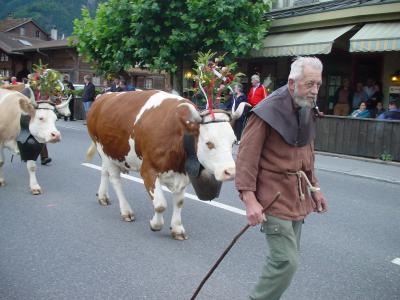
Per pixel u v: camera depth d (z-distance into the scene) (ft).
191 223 19.21
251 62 54.39
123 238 17.21
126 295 12.71
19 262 14.83
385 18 38.32
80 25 53.57
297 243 10.43
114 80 57.41
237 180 9.66
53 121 21.84
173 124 15.38
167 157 15.58
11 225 18.45
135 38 46.55
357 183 28.96
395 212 22.17
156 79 91.04
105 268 14.48
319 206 10.47
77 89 74.33
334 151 39.88
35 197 22.76
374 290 13.44
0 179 24.94
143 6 43.37
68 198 22.71
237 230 18.43
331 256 16.02
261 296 9.89
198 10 43.21
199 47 46.65
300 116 9.59
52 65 106.93
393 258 16.01
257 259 15.44
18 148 23.12
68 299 12.42
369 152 37.52
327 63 48.62
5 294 12.62
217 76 14.78
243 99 41.14
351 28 40.68
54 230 17.97
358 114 39.29
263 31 43.93
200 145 14.19
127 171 19.21
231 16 43.50
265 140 9.82
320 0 49.73
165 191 24.45
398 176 30.99
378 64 45.14
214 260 15.28
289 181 9.82
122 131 17.57
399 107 43.37
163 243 16.75
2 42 118.11
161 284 13.42
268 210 9.72
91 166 31.24
